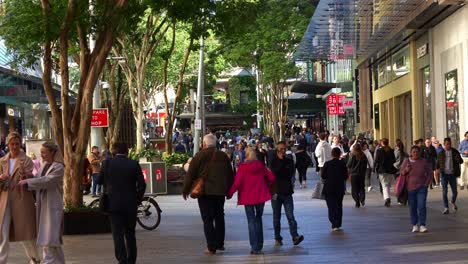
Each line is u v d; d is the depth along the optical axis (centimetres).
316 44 4647
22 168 1429
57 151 1445
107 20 2164
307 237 2003
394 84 5178
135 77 4547
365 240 1902
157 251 1814
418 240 1870
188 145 7012
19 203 1423
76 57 3145
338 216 2116
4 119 5362
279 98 7444
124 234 1491
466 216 2392
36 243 1441
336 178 2111
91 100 2206
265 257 1664
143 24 4306
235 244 1900
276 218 1870
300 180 4066
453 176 2495
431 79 4106
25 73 4812
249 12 3253
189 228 2320
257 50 6278
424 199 2028
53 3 2272
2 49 4706
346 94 7369
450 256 1600
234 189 1719
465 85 3462
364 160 2853
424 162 2034
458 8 3512
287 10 5897
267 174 1739
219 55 6706
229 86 10169
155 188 3509
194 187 1717
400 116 5188
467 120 3456
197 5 2648
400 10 3694
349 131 7631
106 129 4631
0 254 1413
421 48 4303
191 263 1606
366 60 5653
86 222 2175
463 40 3469
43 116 6631
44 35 2172
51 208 1421
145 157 3712
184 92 5053
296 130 8831
